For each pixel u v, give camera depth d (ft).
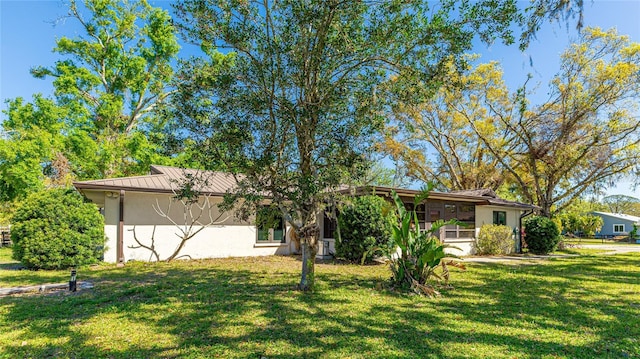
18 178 54.95
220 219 42.86
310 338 14.58
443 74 20.36
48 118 60.23
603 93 61.41
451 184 95.66
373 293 23.08
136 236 37.96
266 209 23.16
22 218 32.07
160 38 72.23
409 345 13.92
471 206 54.60
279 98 20.88
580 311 19.42
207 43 21.79
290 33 20.75
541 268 37.40
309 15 19.13
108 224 36.42
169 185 39.50
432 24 19.31
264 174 21.43
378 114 22.85
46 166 60.75
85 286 24.59
